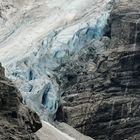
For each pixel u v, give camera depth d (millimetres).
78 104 78875
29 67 77312
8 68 78250
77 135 74312
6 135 24188
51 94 73062
